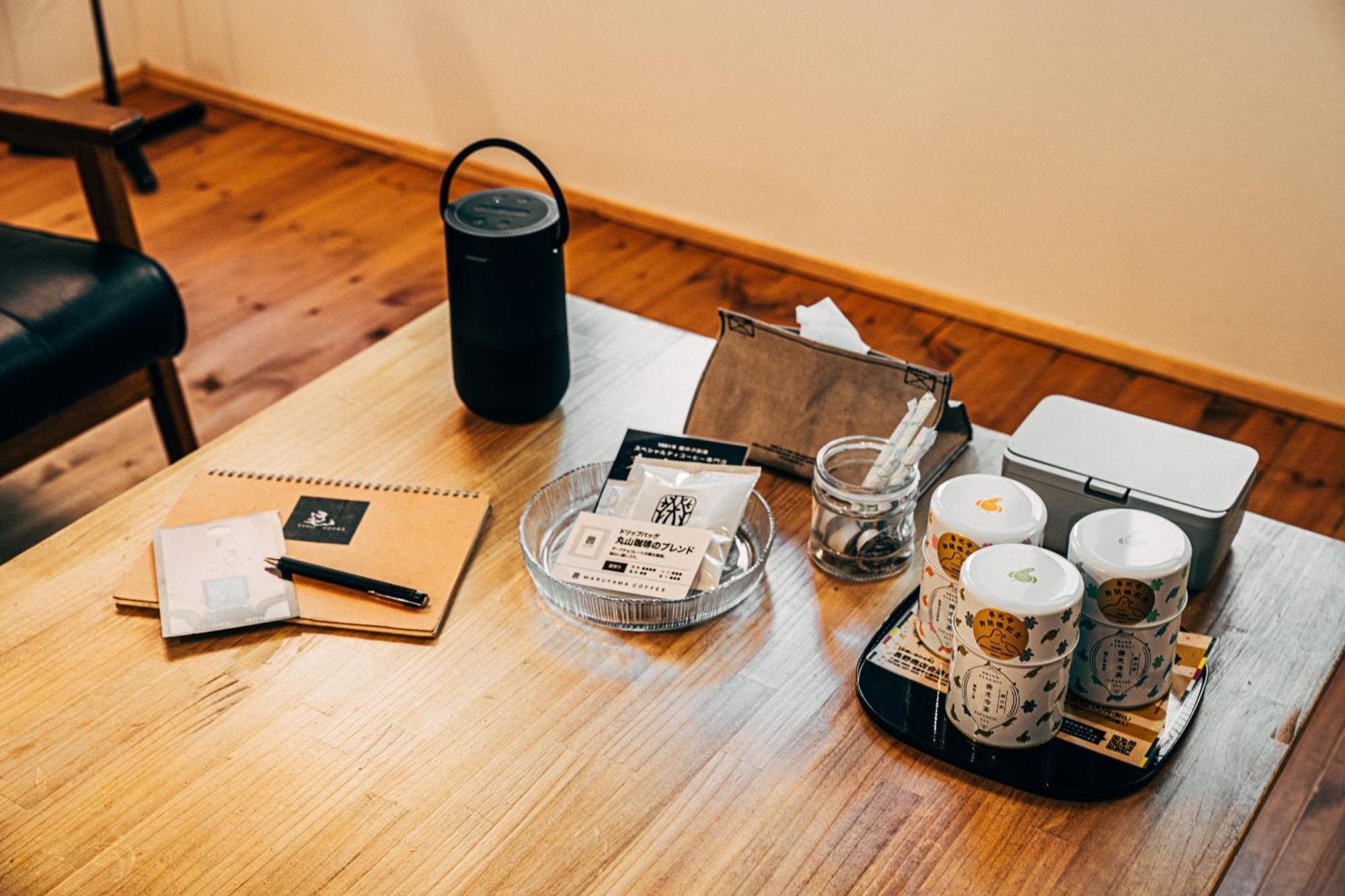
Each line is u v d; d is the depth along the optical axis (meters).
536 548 1.16
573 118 2.77
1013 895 0.84
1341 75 1.93
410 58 2.93
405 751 0.95
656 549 1.10
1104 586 0.92
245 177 2.99
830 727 0.97
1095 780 0.92
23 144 1.71
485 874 0.85
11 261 1.66
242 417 2.16
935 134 2.33
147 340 1.72
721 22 2.45
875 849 0.87
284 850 0.87
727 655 1.04
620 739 0.96
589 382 1.40
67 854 0.87
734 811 0.90
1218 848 0.88
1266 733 0.97
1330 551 1.16
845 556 1.11
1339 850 1.52
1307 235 2.07
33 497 1.98
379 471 1.25
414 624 1.05
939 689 1.00
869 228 2.51
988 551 0.92
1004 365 2.34
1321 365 2.16
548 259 1.23
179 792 0.91
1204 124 2.07
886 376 1.19
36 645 1.04
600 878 0.85
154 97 3.36
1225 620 1.08
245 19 3.13
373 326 2.44
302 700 0.99
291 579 1.10
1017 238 2.35
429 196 2.93
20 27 3.07
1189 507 1.05
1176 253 2.20
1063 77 2.15
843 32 2.33
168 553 1.12
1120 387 2.28
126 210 1.75
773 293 2.55
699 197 2.69
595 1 2.58
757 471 1.17
